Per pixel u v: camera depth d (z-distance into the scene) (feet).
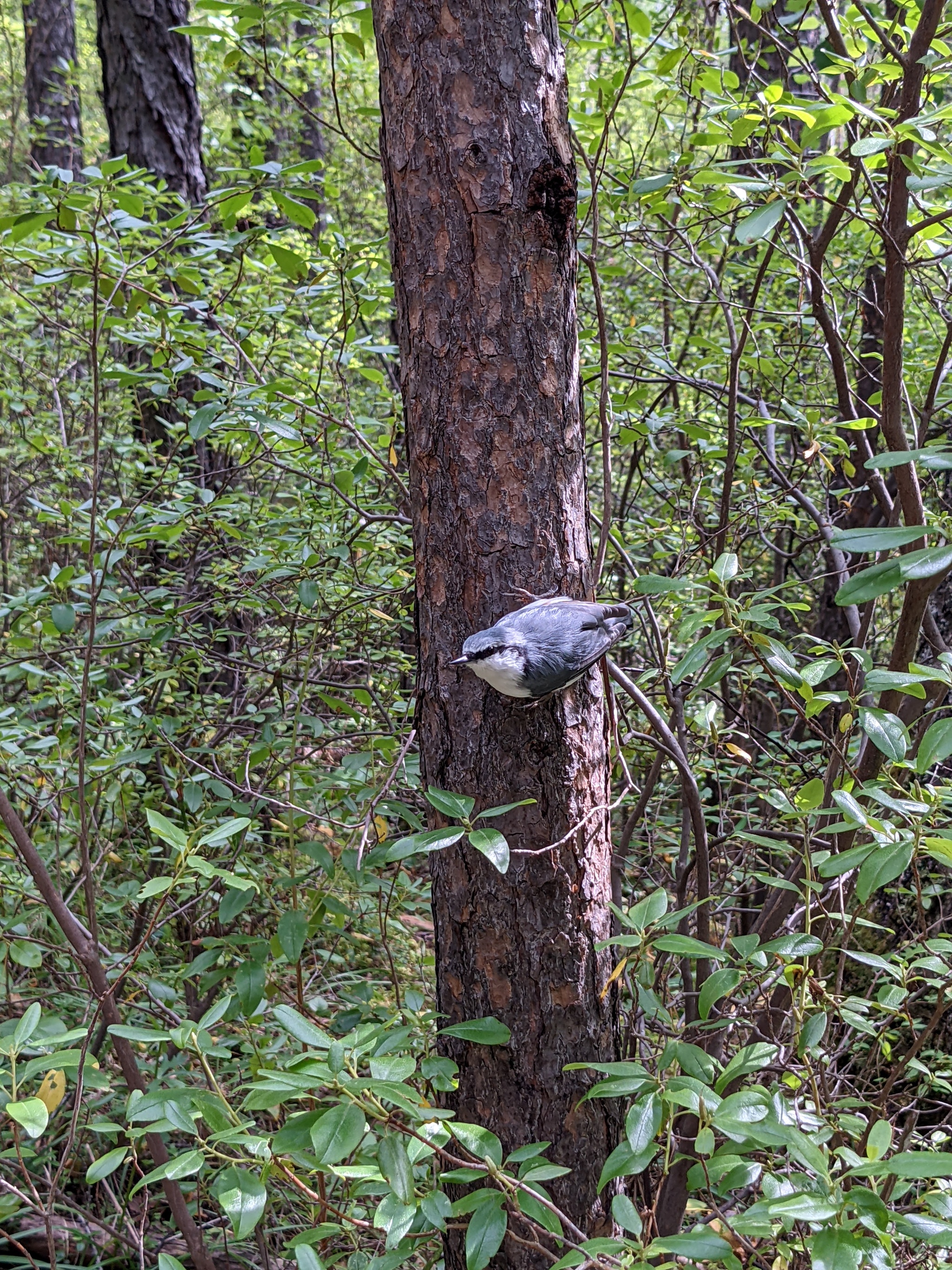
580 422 7.18
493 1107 6.91
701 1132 5.35
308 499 11.44
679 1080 5.35
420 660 7.18
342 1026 8.69
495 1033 6.20
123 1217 8.69
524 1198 5.40
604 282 16.97
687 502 13.88
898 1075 6.82
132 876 12.56
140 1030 5.88
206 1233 9.70
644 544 12.99
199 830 7.13
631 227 12.03
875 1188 5.41
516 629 6.24
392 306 14.38
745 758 8.66
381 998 11.07
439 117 6.50
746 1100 5.22
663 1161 6.95
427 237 6.64
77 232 8.75
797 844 9.78
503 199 6.51
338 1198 8.29
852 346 15.74
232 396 10.03
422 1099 4.99
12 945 8.20
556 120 6.67
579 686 6.95
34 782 10.86
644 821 12.89
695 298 17.97
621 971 6.39
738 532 12.46
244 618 13.56
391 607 11.96
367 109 9.87
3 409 18.66
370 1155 6.59
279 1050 9.46
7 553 16.98
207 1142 5.40
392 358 13.43
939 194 12.52
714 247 13.60
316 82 24.76
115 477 14.80
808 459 10.40
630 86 10.53
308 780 10.36
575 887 6.89
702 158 14.62
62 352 17.60
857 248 15.30
